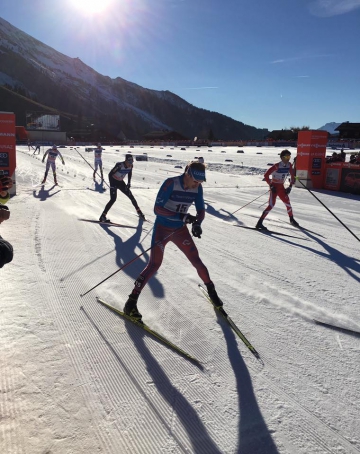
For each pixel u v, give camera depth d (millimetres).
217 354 3191
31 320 3631
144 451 2189
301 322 3789
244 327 3650
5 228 7102
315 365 3064
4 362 2955
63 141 77812
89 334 3426
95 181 15844
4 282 4516
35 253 5668
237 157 32375
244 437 2311
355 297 4422
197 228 3463
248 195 13062
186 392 2701
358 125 64438
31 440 2221
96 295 4238
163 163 28312
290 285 4762
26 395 2600
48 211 8953
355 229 8047
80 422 2381
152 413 2484
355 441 2289
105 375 2854
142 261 5496
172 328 3596
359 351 3283
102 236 6840
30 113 79125
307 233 7629
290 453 2199
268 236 7316
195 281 4789
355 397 2678
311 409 2555
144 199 11469
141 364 3012
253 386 2787
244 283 4797
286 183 16719
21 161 26062
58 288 4406
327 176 14898
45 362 2980
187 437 2299
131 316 3656
